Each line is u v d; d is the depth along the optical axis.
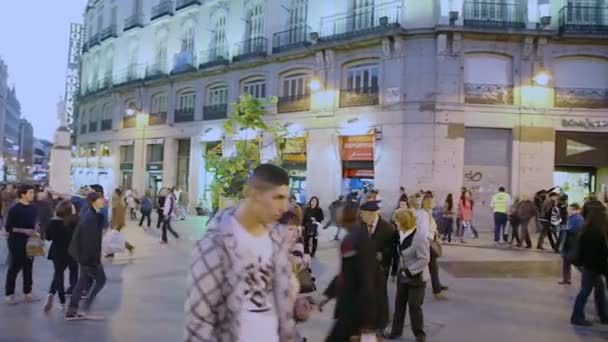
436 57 21.55
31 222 8.20
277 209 2.40
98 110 40.69
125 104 36.78
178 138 32.16
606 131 21.73
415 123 21.64
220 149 22.25
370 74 23.33
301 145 25.36
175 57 32.03
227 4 30.03
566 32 21.25
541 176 21.62
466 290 9.97
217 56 29.56
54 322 7.04
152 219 27.03
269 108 26.66
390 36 22.00
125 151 37.03
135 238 17.75
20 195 8.15
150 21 35.19
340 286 4.64
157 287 9.48
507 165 21.80
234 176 14.95
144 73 35.28
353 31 23.11
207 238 2.34
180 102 32.38
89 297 7.44
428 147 21.44
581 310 7.61
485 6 21.95
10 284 8.09
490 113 21.61
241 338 2.32
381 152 22.36
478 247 16.58
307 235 13.28
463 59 21.66
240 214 2.45
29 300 8.24
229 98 28.98
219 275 2.29
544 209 16.12
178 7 32.81
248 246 2.39
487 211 21.56
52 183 22.78
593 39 21.45
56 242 7.80
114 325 6.94
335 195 24.00
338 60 24.19
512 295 9.60
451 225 17.95
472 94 21.62
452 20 21.39
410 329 7.14
